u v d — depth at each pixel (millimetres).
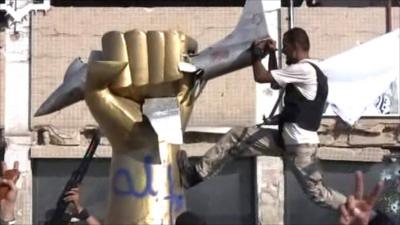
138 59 7203
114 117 7191
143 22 15695
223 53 7641
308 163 8023
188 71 7289
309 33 15750
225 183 15656
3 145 15523
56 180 15586
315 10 15766
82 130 15500
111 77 7113
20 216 15414
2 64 15578
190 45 7609
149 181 7203
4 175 7508
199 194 15648
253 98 15547
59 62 15641
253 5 7848
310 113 8047
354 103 10625
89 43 15680
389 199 15500
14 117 15586
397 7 15938
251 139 8070
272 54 8406
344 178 15727
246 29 7793
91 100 7223
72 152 15477
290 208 15625
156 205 7184
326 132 15539
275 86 8406
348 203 5816
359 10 15812
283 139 8055
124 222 7168
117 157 7293
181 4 16359
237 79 15547
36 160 15594
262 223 15477
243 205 15648
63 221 8602
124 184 7211
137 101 7305
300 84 8102
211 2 16266
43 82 15609
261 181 15477
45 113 7832
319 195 7984
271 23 15633
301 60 8234
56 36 15648
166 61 7238
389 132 15664
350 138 15602
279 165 15500
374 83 10742
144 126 7230
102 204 15438
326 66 10641
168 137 7180
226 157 8016
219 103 15539
